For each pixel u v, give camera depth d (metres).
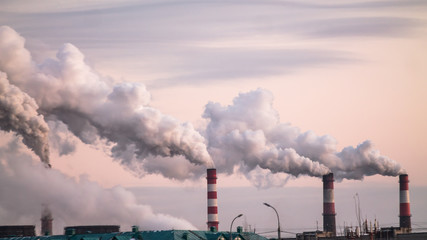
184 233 176.38
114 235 183.75
